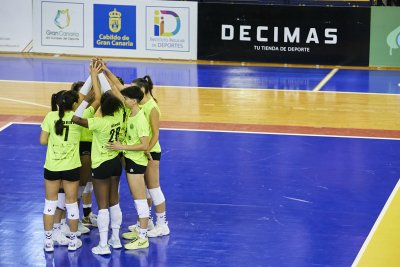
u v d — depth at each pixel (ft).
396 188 51.42
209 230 42.42
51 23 117.29
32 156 58.23
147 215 39.19
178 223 43.60
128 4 114.93
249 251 39.11
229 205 47.16
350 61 113.91
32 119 71.97
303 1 121.90
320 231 42.50
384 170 56.13
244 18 113.91
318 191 50.44
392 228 43.09
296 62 114.62
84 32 116.67
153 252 38.78
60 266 36.73
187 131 68.13
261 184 51.85
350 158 59.57
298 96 88.38
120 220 39.42
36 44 118.42
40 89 88.33
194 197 48.70
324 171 55.52
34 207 45.75
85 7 115.96
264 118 75.05
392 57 113.09
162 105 80.64
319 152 61.31
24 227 42.16
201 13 114.42
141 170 38.73
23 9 117.91
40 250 38.78
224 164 57.06
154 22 115.14
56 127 36.76
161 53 115.96
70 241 38.78
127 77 97.86
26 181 51.31
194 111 77.82
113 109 37.22
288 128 70.49
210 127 70.13
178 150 61.05
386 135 68.28
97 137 37.42
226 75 103.19
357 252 39.09
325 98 87.30
